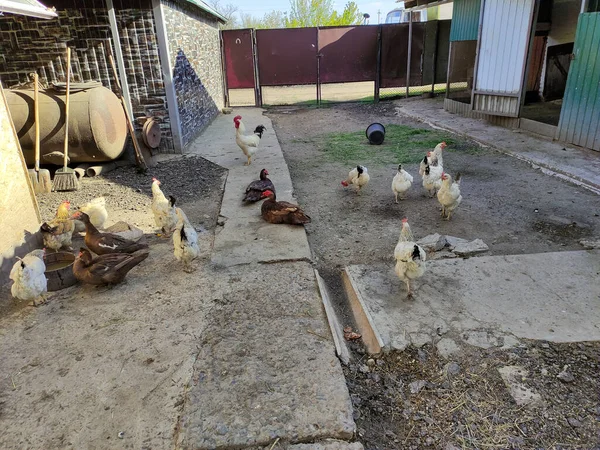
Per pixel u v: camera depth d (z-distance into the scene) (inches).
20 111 313.4
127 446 106.7
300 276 182.2
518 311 153.7
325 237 227.6
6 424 114.1
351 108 657.0
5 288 182.9
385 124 522.9
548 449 106.4
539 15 514.9
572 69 343.0
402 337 142.8
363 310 158.2
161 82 381.7
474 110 468.4
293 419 111.5
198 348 140.4
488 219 237.6
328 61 682.2
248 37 671.1
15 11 204.7
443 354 136.3
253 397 119.0
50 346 144.3
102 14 355.6
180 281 182.2
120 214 266.2
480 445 108.9
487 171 319.3
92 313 161.9
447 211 239.3
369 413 120.1
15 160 199.0
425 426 115.3
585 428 111.3
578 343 137.8
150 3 354.3
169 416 115.1
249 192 272.7
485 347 137.8
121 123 352.5
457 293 165.5
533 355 134.0
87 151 327.9
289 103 743.7
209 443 105.3
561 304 156.6
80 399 121.7
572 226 223.5
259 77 695.1
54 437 109.8
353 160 373.1
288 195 280.7
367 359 139.2
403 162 358.3
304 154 402.0
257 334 146.0
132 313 161.2
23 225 203.6
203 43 540.4
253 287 175.2
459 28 524.1
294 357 134.3
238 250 206.8
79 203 284.0
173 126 397.1
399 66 684.7
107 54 368.5
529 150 350.6
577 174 285.1
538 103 536.7
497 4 412.8
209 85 571.2
